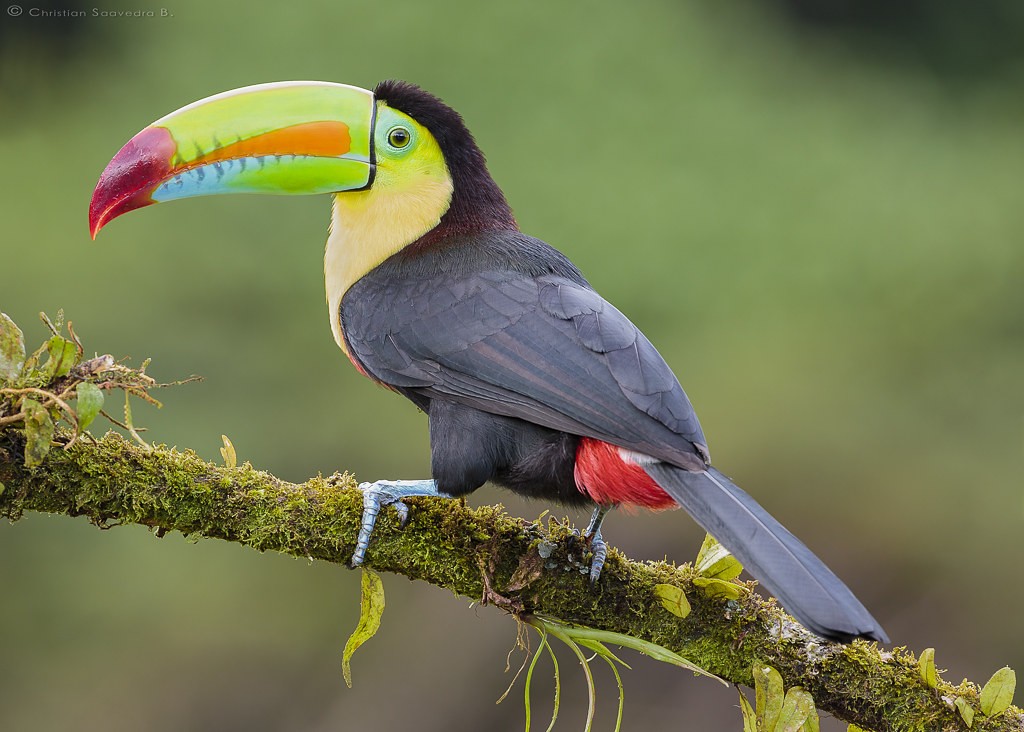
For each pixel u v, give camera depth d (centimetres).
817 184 1814
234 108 687
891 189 1864
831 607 505
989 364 1730
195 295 1641
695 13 1961
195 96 1842
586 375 609
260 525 559
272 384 1616
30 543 1477
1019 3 2258
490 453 621
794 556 528
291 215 1678
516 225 717
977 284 1791
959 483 1627
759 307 1730
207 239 1658
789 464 1628
